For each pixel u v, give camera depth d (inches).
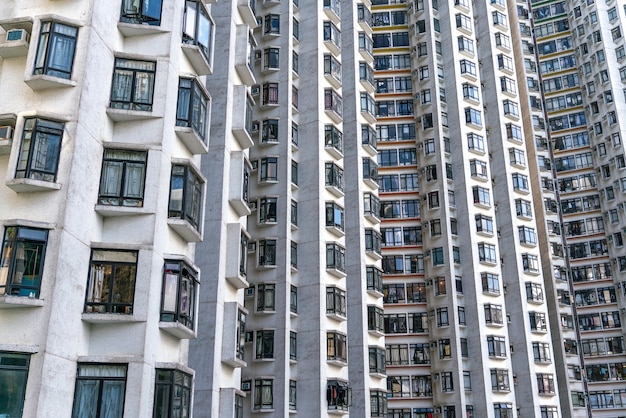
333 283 1412.4
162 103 800.3
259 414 1243.2
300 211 1435.8
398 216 2069.4
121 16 828.6
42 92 732.7
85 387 669.9
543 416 1882.4
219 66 1094.4
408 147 2151.8
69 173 693.9
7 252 654.5
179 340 795.4
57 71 730.2
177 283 760.3
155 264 739.4
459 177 2028.8
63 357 650.8
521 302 1974.7
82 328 687.1
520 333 1952.5
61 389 642.8
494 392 1791.3
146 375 694.5
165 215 779.4
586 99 2596.0
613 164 2420.0
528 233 2082.9
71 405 656.4
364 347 1450.5
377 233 1621.6
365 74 1732.3
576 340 2230.6
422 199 2063.2
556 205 2413.9
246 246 1066.7
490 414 1756.9
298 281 1380.4
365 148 1662.2
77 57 742.5
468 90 2135.8
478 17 2353.6
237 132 1085.1
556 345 2190.0
